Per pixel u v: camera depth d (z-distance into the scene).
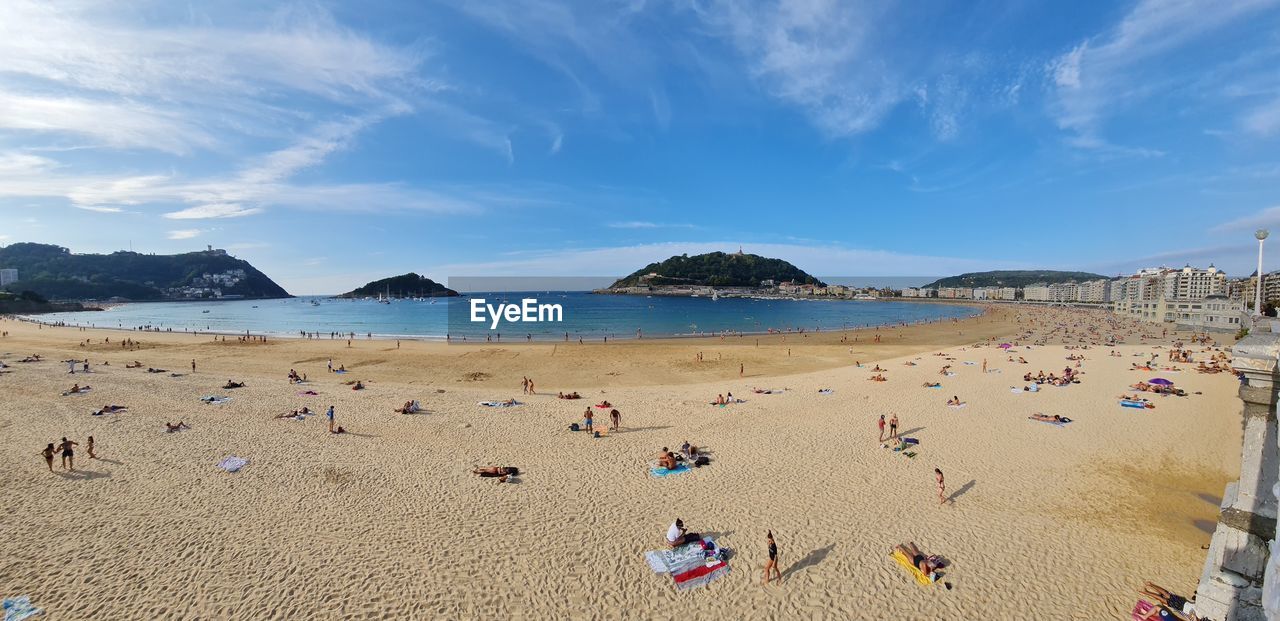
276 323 115.00
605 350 59.38
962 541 14.41
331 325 108.81
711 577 12.71
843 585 12.42
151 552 13.61
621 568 13.09
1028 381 36.81
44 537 14.27
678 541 13.94
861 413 27.89
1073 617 11.33
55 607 11.38
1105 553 13.86
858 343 68.50
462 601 11.80
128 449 21.11
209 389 33.25
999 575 12.84
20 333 79.62
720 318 129.00
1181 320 101.12
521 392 34.72
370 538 14.43
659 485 18.17
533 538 14.49
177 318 136.25
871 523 15.41
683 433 24.30
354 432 24.03
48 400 29.25
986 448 22.06
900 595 12.06
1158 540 14.55
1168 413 27.44
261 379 37.81
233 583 12.34
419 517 15.67
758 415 27.53
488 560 13.41
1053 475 19.12
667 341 70.75
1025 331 88.75
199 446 21.64
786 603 11.80
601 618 11.33
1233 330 86.50
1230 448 21.89
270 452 21.06
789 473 19.27
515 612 11.47
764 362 50.69
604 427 25.17
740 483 18.34
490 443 22.69
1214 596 9.41
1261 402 8.95
